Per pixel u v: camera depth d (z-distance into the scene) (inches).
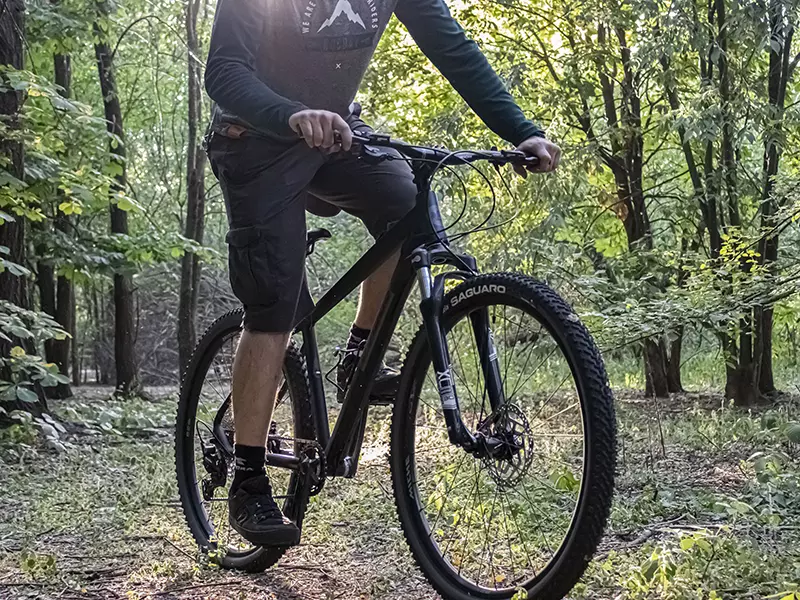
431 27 92.3
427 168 86.4
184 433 127.2
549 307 77.3
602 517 74.1
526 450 81.0
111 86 407.2
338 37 87.1
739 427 205.0
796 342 352.2
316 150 90.7
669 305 208.5
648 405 266.7
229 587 103.7
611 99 281.7
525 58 287.3
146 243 373.1
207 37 444.1
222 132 89.9
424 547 93.2
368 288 98.9
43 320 255.8
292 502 104.0
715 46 221.6
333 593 98.3
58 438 243.0
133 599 99.6
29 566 109.9
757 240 213.8
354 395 95.7
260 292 90.5
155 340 711.1
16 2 263.1
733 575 95.0
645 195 297.6
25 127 260.4
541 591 79.0
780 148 240.2
